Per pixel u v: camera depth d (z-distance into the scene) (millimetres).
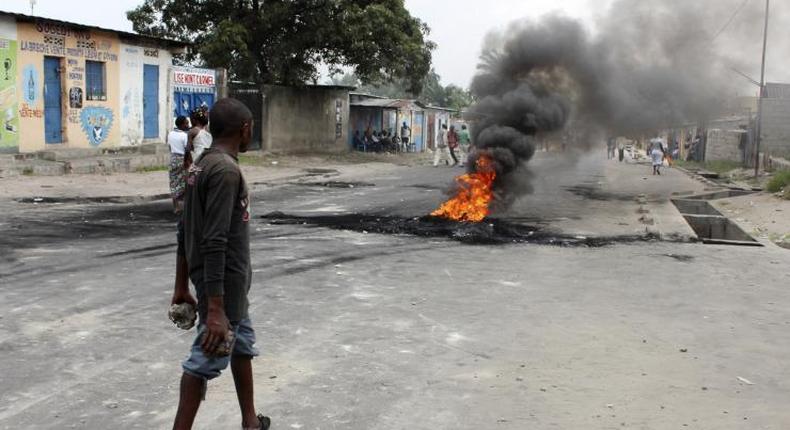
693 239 10859
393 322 5781
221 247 3090
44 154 17875
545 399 4195
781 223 13531
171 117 23266
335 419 3836
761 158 27266
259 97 28438
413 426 3770
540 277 7809
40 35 18078
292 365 4684
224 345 3125
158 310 5891
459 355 4984
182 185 11258
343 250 9070
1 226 9898
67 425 3662
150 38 21812
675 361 4969
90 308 5891
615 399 4215
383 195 16562
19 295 6230
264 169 22734
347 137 34969
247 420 3609
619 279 7824
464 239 10359
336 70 31094
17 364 4531
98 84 20312
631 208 14945
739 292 7336
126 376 4387
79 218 11023
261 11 27734
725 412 4047
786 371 4816
